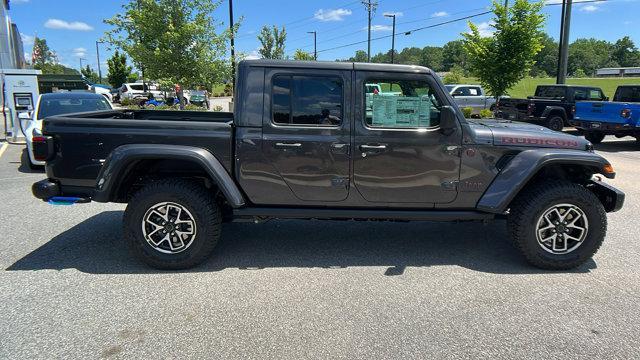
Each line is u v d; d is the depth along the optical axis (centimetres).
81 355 296
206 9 1541
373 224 589
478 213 450
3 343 307
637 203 706
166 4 1488
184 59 1527
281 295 383
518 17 1748
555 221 439
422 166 438
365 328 331
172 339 315
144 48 1505
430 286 403
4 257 462
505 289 398
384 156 434
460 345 311
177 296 379
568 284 409
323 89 430
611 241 529
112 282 405
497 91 1842
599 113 1354
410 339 317
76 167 432
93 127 425
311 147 431
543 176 475
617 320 346
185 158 418
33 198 706
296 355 297
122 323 335
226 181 426
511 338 320
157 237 435
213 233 432
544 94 1773
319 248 497
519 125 496
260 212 443
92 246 496
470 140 436
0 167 967
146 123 425
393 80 431
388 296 382
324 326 333
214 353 299
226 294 383
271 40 3806
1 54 3553
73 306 360
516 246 445
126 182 455
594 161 434
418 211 450
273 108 430
